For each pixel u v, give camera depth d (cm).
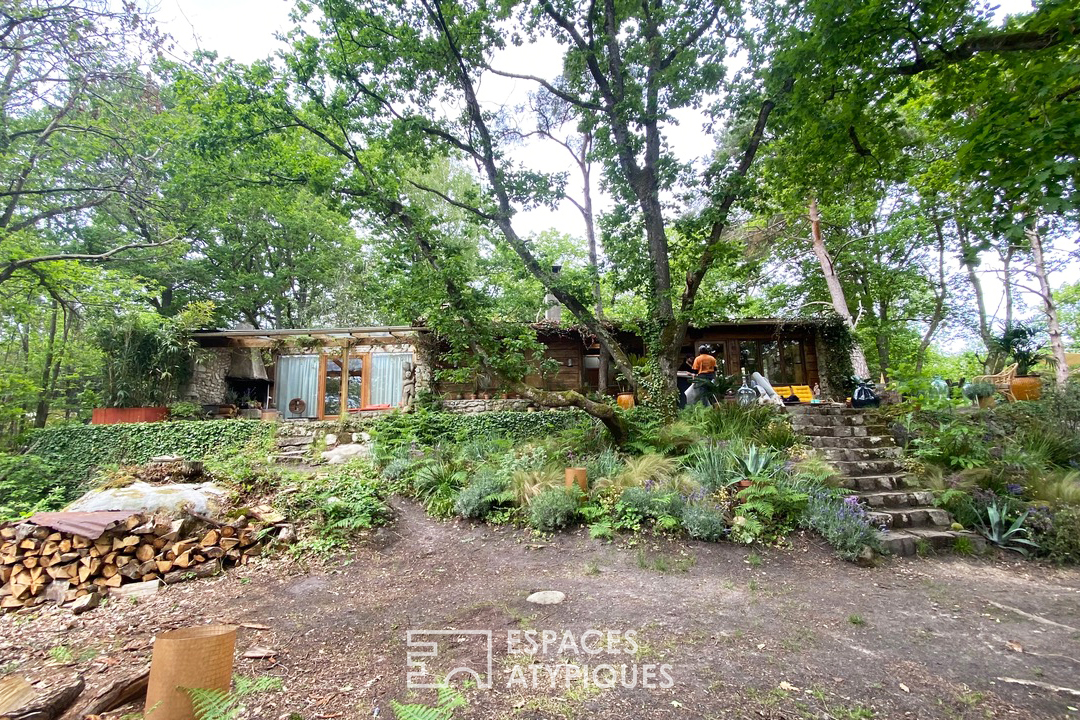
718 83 945
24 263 1170
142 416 1234
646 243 1062
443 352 1409
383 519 635
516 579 475
